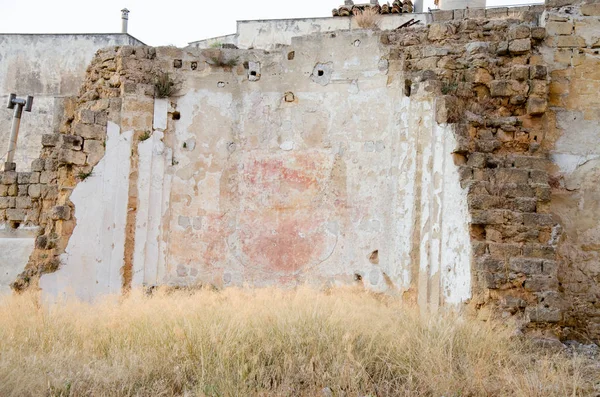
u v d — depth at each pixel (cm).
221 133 1378
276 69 1380
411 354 805
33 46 2905
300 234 1316
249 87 1388
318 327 892
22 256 1444
